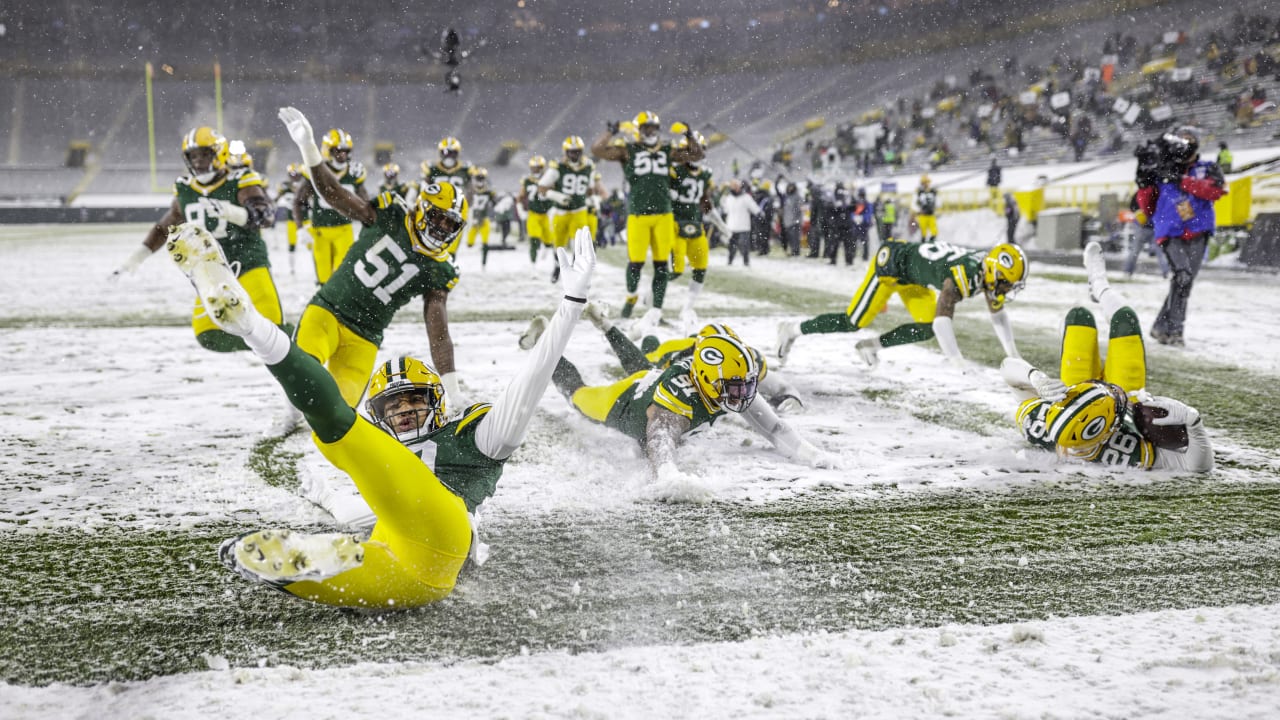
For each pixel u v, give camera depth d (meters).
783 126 50.91
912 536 4.13
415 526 3.14
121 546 3.96
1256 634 3.13
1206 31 36.06
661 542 4.03
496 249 26.44
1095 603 3.40
